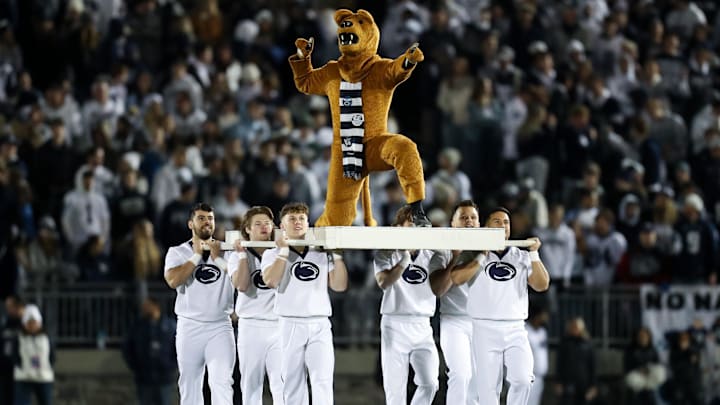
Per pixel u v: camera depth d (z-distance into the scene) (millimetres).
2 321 35594
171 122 39281
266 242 23500
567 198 39906
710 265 37688
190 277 24578
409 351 25000
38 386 34156
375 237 22031
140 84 41312
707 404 36312
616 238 37688
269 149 37625
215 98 41000
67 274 36719
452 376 25297
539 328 34938
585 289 36844
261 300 24406
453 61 41312
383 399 36562
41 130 39625
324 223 23312
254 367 24516
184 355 24609
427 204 38094
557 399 35875
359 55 22531
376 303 36594
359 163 22562
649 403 36219
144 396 34125
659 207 37906
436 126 41375
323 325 23812
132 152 38656
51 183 38812
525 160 40062
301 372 23812
